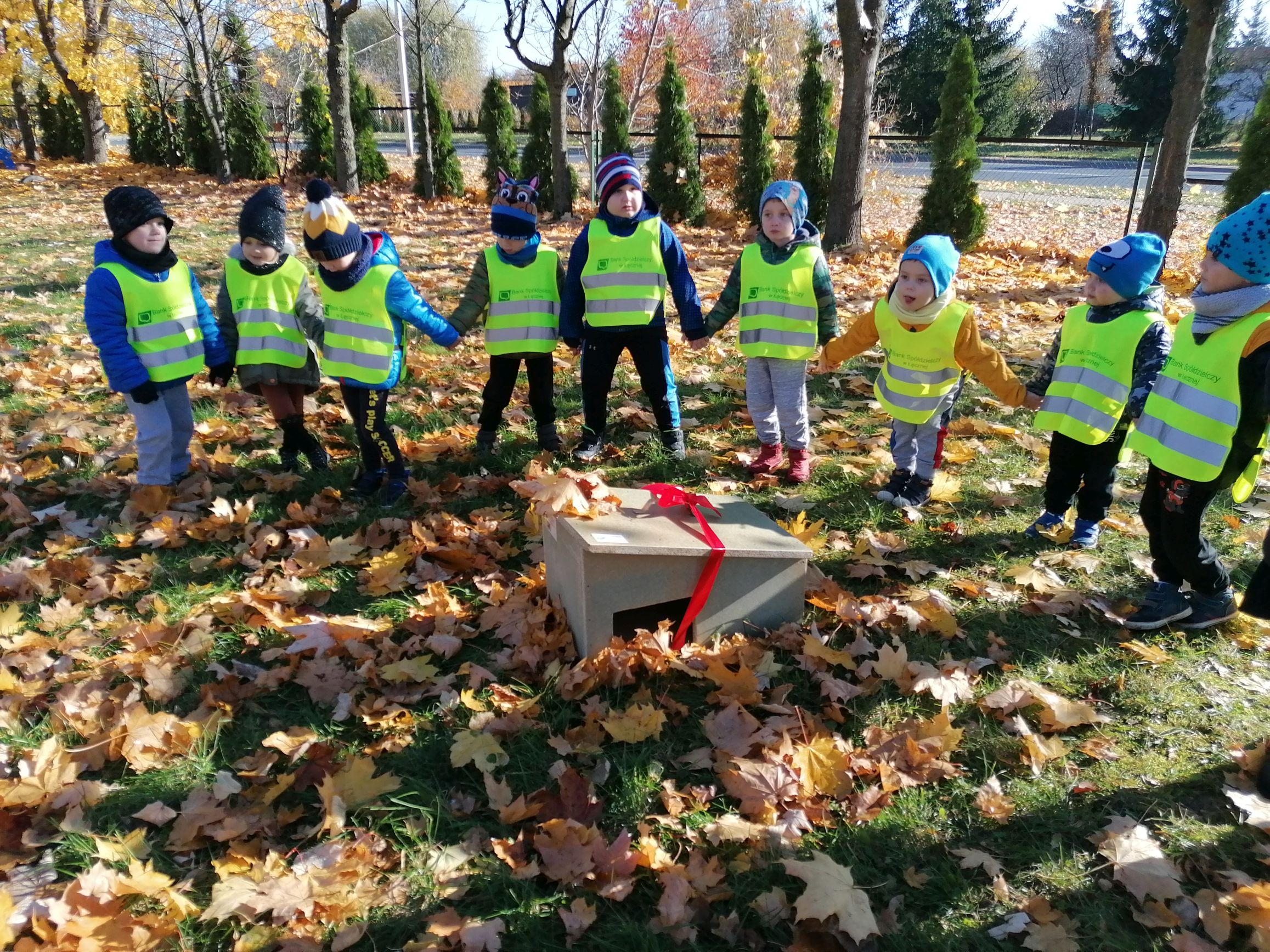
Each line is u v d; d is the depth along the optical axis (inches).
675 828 93.0
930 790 99.5
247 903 82.4
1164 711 110.9
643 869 88.4
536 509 121.7
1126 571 144.5
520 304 179.0
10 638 127.6
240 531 157.9
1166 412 118.9
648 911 84.4
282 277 173.2
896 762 102.3
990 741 105.7
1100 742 105.2
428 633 128.3
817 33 542.6
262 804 96.0
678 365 256.8
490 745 103.5
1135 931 82.2
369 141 730.2
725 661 118.8
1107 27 1787.6
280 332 172.6
